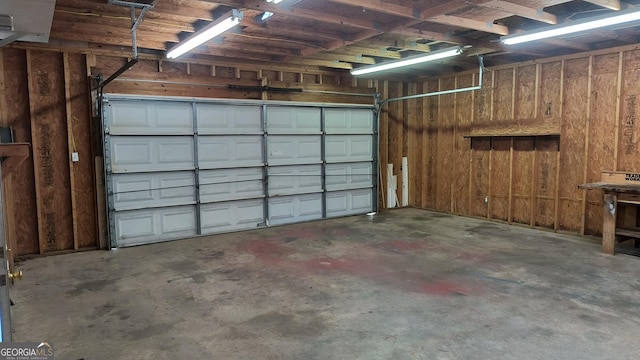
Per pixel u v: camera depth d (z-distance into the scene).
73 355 2.84
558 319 3.34
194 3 4.13
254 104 7.00
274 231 6.84
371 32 5.08
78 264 5.05
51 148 5.66
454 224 7.24
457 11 4.32
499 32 4.92
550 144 6.69
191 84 6.53
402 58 6.64
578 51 6.19
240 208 6.98
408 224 7.27
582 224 6.26
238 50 6.30
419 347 2.92
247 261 5.08
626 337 3.03
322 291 4.03
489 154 7.55
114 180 5.88
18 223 5.48
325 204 7.89
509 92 7.14
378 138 8.43
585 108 6.18
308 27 5.14
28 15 2.34
